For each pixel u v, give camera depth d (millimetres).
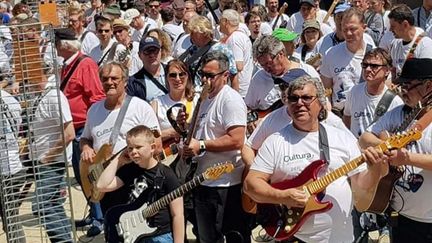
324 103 3518
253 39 8969
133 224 3895
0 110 4180
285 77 4375
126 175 4039
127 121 4559
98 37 7305
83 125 5773
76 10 7504
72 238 4621
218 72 4238
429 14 7938
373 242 5324
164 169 3898
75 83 5758
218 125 4301
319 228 3373
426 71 3521
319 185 3328
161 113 4863
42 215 4574
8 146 4285
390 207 3721
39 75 4180
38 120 4453
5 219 4359
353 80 5543
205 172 3764
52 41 4090
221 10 9844
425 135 3463
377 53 4676
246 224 4457
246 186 3475
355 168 3332
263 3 13039
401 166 3531
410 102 3627
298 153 3406
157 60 5500
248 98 5023
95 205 5781
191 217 4637
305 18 8602
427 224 3637
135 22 9250
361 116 4770
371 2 8273
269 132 4152
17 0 12453
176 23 9641
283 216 3412
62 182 4594
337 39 6637
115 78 4535
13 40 4070
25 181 4430
